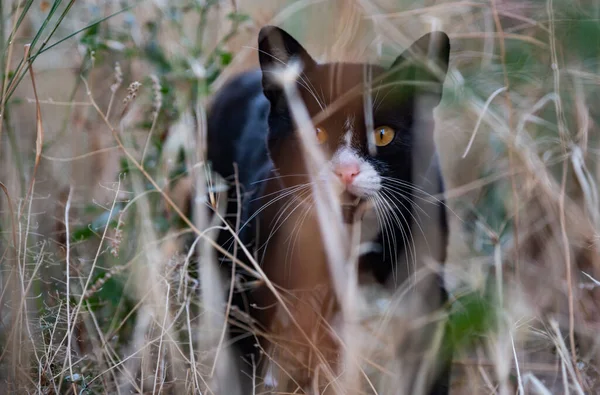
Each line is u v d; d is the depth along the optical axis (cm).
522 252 374
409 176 343
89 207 379
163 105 396
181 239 386
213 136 418
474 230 386
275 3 437
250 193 362
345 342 321
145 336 324
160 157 386
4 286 332
